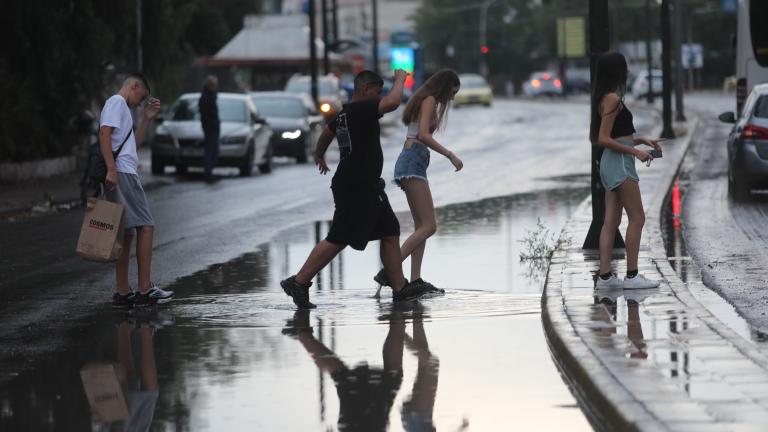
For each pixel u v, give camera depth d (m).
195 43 131.12
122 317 26.27
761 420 15.40
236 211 49.47
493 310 26.14
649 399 16.58
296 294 26.80
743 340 20.62
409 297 27.61
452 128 130.62
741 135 48.06
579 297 25.28
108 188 27.22
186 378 20.25
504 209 47.69
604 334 21.22
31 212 50.97
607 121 26.30
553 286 26.84
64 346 23.22
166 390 19.45
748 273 30.47
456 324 24.59
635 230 26.44
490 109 183.88
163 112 93.00
